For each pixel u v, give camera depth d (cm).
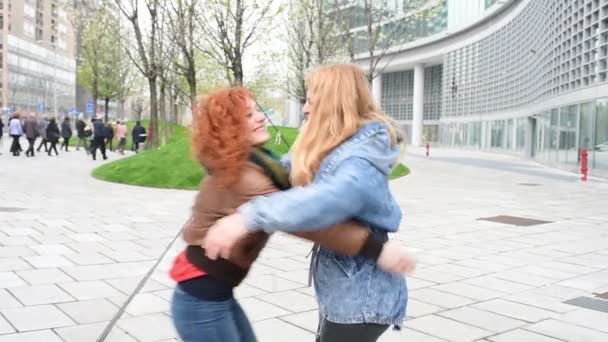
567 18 2464
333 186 189
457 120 5356
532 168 2608
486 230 926
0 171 1725
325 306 217
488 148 4603
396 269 204
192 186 1420
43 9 10994
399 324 221
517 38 3866
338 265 214
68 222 883
